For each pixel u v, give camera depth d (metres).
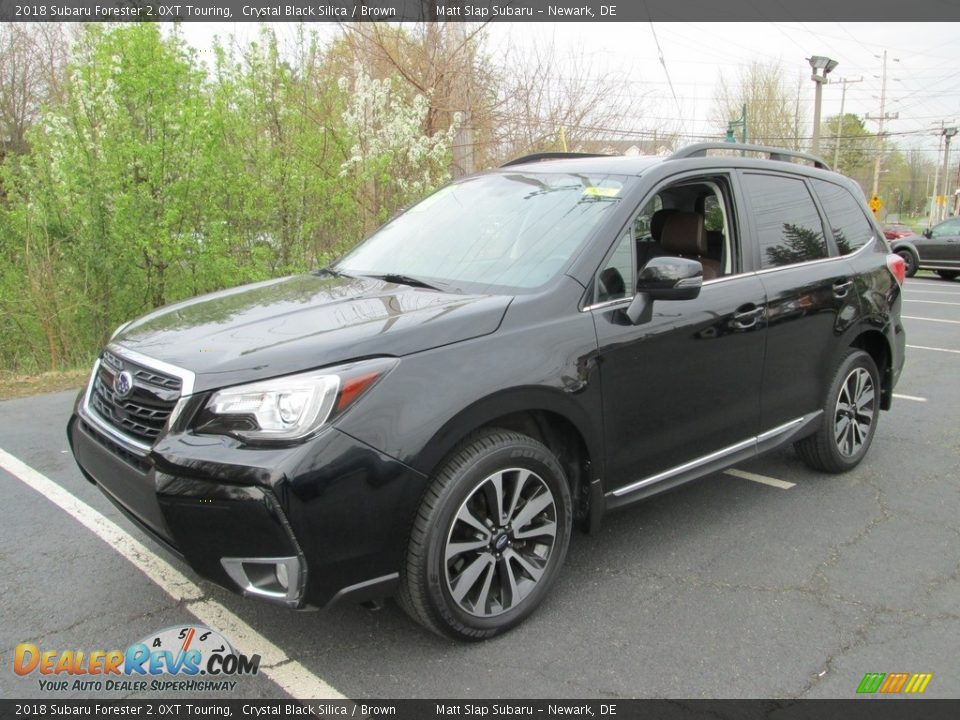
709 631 3.02
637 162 3.82
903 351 5.15
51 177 9.27
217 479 2.42
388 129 11.16
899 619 3.11
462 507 2.71
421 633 2.98
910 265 21.70
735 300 3.72
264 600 2.49
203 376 2.56
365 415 2.50
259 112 10.34
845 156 64.75
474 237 3.71
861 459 4.87
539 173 4.07
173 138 9.27
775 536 3.88
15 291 9.26
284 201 10.45
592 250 3.25
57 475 4.66
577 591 3.31
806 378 4.25
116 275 9.48
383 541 2.55
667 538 3.85
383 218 11.55
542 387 2.87
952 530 3.97
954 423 6.03
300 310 3.10
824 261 4.42
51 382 7.64
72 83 9.29
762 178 4.21
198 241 9.74
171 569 3.47
